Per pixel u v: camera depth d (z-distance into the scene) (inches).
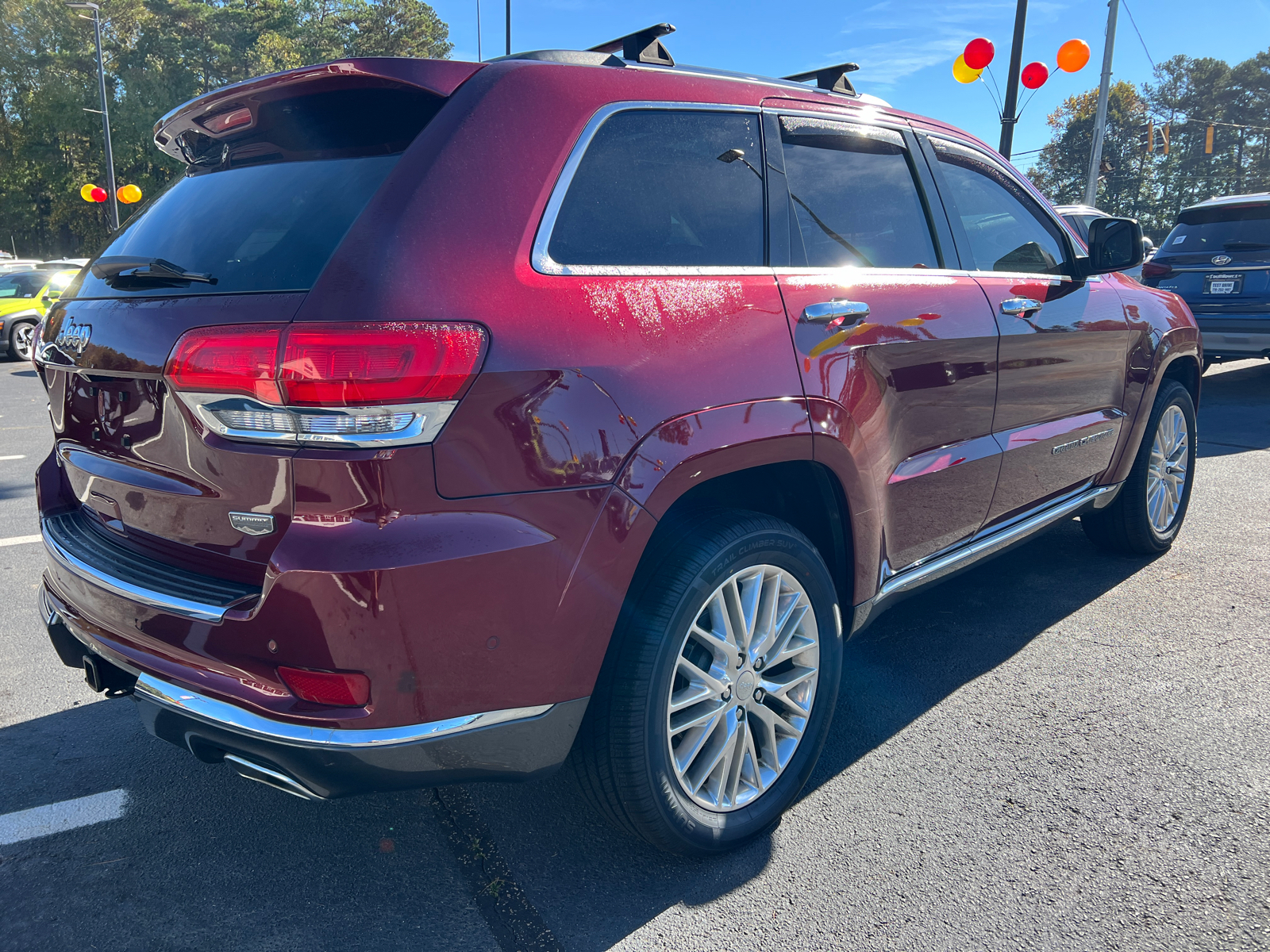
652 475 73.1
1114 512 163.0
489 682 67.3
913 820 92.3
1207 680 121.3
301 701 65.3
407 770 66.7
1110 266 131.6
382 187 68.2
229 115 83.9
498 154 72.6
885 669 126.9
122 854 89.0
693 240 84.0
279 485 64.1
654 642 76.4
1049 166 2568.9
